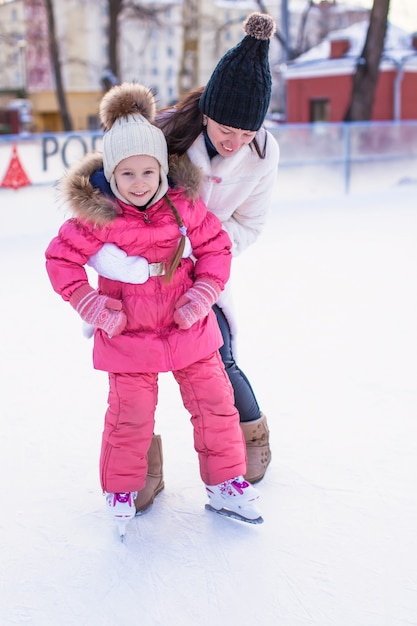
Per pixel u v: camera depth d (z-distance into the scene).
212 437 2.02
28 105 29.30
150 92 1.95
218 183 2.12
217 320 2.18
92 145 8.92
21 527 2.07
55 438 2.66
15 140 8.30
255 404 2.28
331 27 30.75
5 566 1.89
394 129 12.18
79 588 1.80
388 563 1.86
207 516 2.11
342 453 2.47
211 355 2.05
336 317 4.25
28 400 3.05
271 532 2.02
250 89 1.88
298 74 20.83
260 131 2.12
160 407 2.90
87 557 1.92
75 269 1.91
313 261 6.09
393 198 11.29
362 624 1.65
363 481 2.28
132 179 1.85
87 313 1.87
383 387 3.09
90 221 1.87
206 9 35.16
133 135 1.83
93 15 34.44
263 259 6.23
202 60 34.28
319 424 2.72
